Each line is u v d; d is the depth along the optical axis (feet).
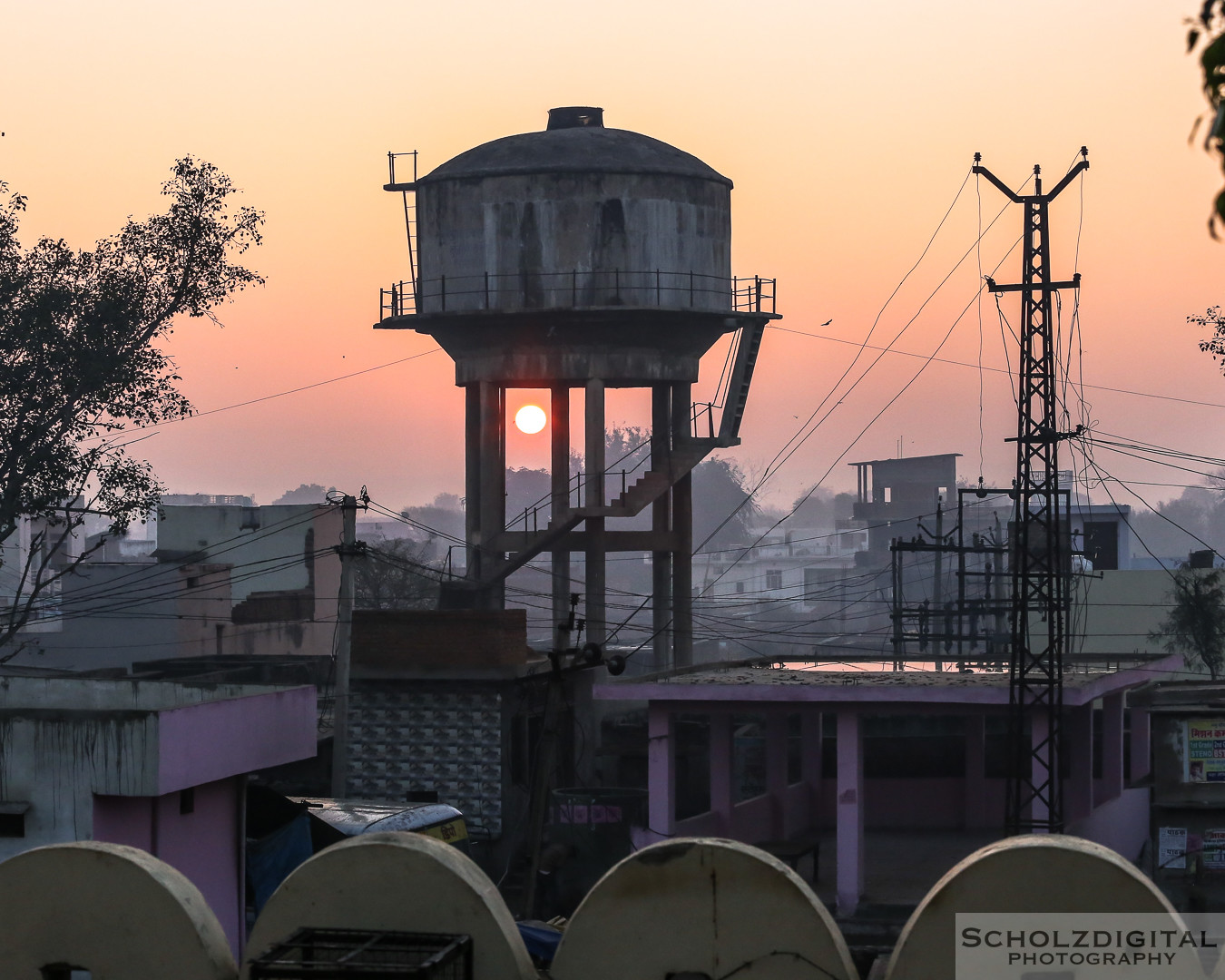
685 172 194.70
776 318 201.26
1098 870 50.57
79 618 221.66
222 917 100.78
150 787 89.97
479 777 149.07
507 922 54.85
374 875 55.16
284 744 105.29
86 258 165.58
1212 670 226.38
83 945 57.06
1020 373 147.13
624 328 195.21
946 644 215.51
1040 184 146.41
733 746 149.38
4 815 92.12
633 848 133.18
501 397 209.26
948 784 165.58
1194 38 28.45
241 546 262.26
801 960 52.80
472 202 195.52
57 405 163.94
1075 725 144.66
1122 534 301.63
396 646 150.10
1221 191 26.53
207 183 165.99
